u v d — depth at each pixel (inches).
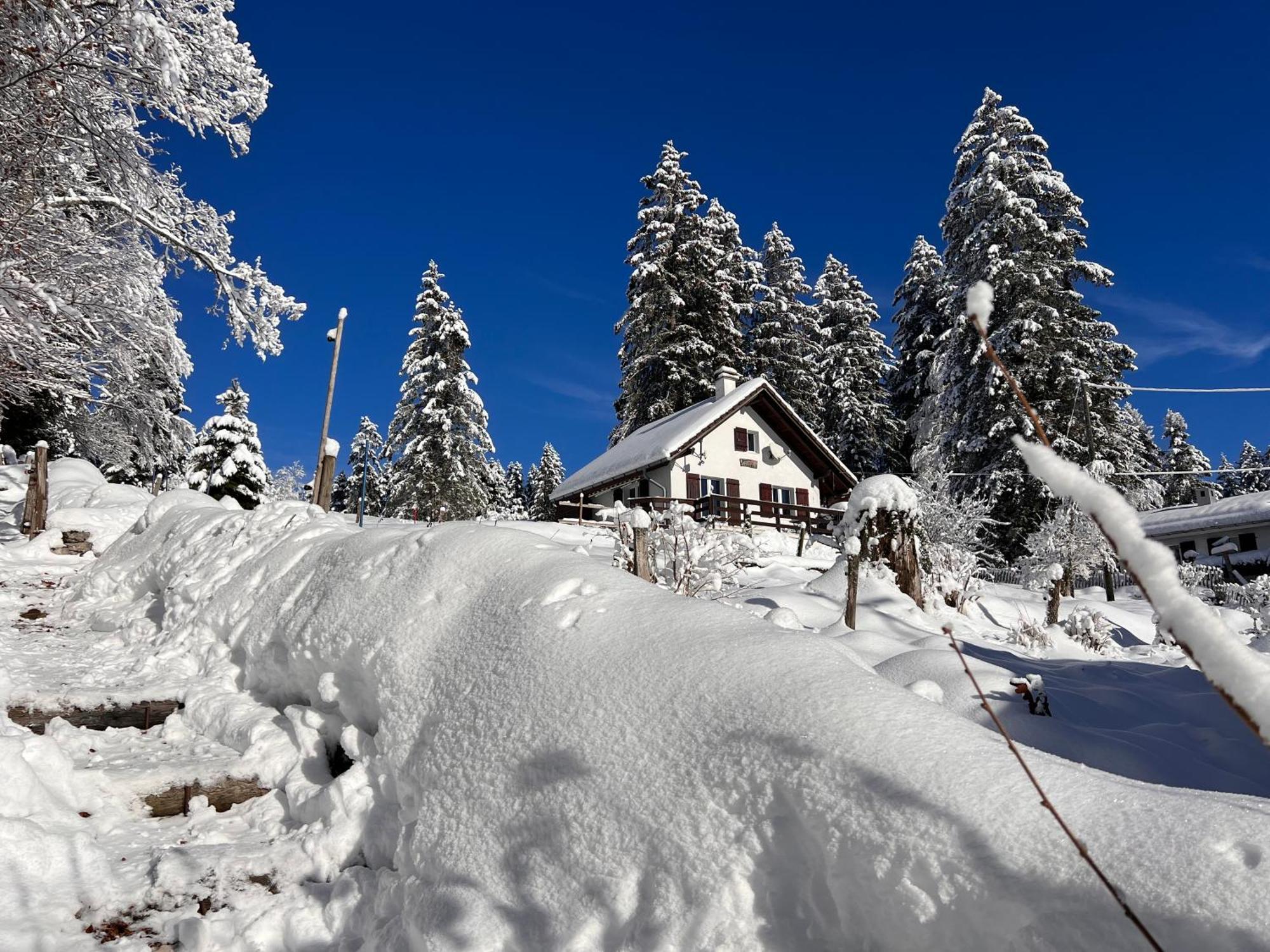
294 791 142.6
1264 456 2501.2
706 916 80.2
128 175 470.3
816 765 82.9
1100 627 389.1
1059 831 67.6
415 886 106.5
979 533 978.7
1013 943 63.3
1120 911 59.3
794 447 1191.6
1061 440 989.8
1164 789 75.7
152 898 112.7
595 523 881.5
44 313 431.5
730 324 1453.0
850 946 74.2
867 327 1622.8
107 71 439.8
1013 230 1109.1
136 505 457.7
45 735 164.1
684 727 97.6
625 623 121.3
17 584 313.0
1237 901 56.0
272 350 575.2
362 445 2158.0
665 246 1444.4
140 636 240.2
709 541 312.7
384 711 135.9
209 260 547.8
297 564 205.8
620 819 93.0
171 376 568.1
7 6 358.3
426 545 166.1
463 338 1455.5
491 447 1471.5
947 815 72.2
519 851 99.3
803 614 319.9
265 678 181.0
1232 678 27.5
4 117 397.7
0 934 98.0
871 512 408.8
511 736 112.1
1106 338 1198.9
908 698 90.8
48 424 1008.9
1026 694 170.7
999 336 1060.5
